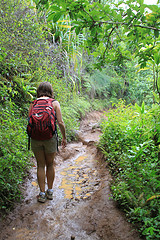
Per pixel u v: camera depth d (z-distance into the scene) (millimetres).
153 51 2572
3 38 4172
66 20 6727
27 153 3391
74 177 3549
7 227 2203
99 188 3025
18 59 4387
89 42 2672
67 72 7246
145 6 1911
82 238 2057
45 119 2531
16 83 4613
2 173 2518
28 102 4785
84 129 6824
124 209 2291
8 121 3383
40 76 5211
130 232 2035
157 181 2271
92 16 2070
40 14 6230
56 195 2910
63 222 2303
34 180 3283
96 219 2312
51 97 2877
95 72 10242
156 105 3344
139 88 10695
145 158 2662
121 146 3246
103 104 9758
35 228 2209
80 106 7469
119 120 3838
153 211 2137
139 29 2156
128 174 2547
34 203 2668
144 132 3098
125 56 3094
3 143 2742
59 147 4809
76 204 2660
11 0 4770
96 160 4211
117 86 11336
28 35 4863
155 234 1836
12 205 2523
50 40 7113
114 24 2322
